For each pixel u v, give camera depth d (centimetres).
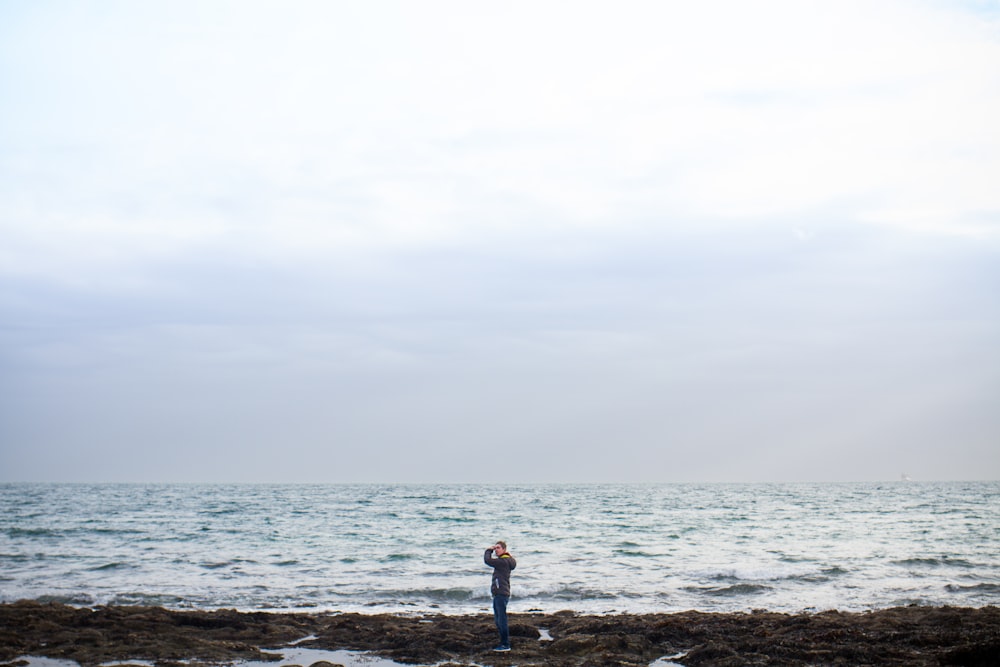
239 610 2180
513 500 11131
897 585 2669
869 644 1591
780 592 2534
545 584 2677
